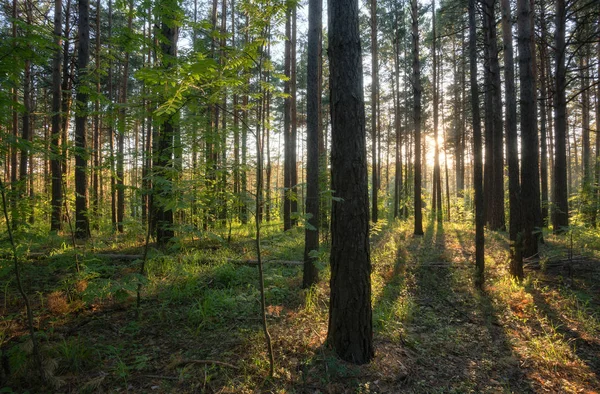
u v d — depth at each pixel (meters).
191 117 4.29
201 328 4.14
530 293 5.76
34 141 3.46
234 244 8.73
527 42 7.89
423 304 5.46
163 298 4.94
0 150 2.83
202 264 6.71
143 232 6.28
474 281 6.29
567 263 7.12
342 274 3.49
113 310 4.54
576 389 3.28
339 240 3.49
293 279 6.23
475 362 3.72
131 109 3.66
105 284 3.63
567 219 11.45
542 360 3.75
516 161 6.54
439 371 3.52
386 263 7.50
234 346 3.72
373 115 15.61
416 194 12.25
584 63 17.38
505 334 4.39
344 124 3.39
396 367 3.44
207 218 8.30
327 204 8.56
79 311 4.43
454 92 20.58
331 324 3.62
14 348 3.07
